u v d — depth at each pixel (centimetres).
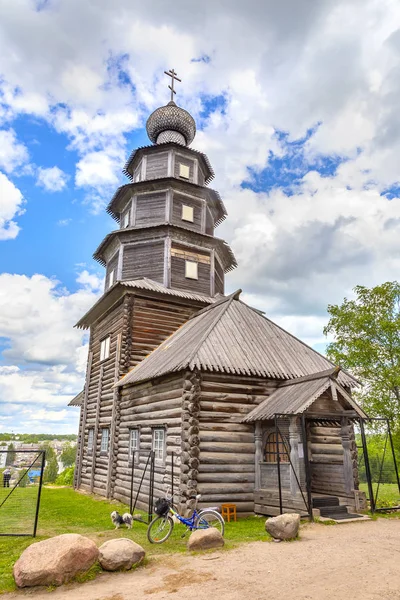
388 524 1097
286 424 1301
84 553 705
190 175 2533
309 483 1151
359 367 2011
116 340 2125
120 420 1881
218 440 1308
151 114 2777
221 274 2630
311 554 799
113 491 1819
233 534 1006
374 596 575
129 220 2467
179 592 619
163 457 1415
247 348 1541
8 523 1209
